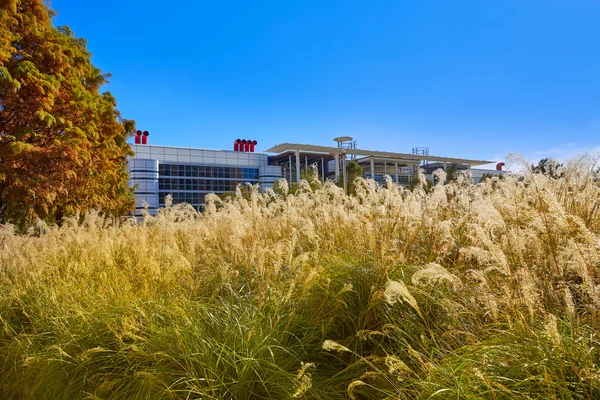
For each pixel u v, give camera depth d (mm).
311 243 4891
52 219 13070
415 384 2195
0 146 10602
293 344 3021
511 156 3502
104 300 3922
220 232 5746
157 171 61469
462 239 4082
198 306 3420
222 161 69250
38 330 4035
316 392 2551
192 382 2623
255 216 5953
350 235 4812
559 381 1846
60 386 3143
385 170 76000
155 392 2672
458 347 2461
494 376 2000
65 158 11438
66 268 5148
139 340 3146
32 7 12883
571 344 2023
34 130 11766
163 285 4172
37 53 12117
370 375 2480
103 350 3018
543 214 3025
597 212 3465
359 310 3145
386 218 4301
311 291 3348
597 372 1791
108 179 16062
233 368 2729
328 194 6574
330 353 2967
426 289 2973
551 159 4520
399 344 2688
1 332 4234
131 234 6836
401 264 3439
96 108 14023
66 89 12797
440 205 5195
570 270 2631
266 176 70562
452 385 2068
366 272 3410
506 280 2596
